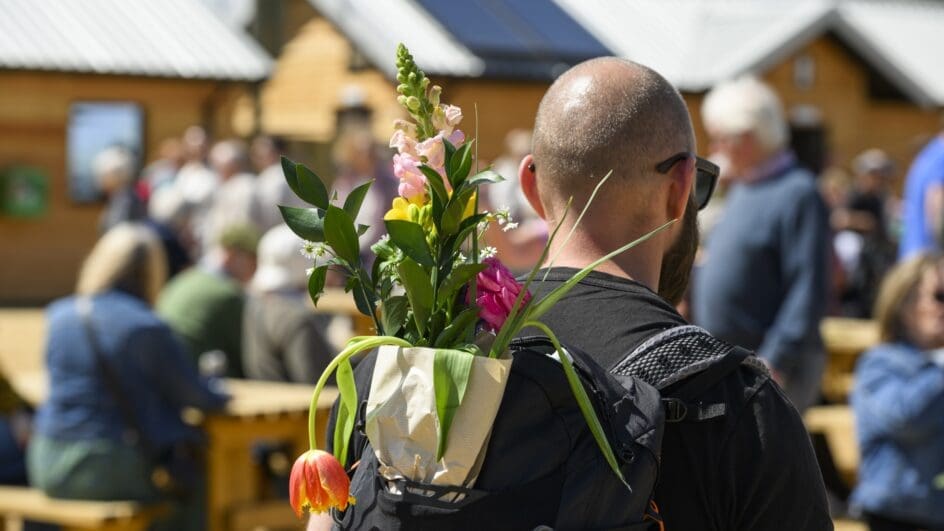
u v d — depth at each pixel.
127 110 20.59
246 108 22.28
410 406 2.04
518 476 2.04
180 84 20.88
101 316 6.49
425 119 2.15
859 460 5.80
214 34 21.41
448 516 2.02
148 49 20.70
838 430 7.07
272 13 23.66
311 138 23.02
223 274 8.11
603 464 2.05
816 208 5.37
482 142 21.30
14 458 7.27
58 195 20.16
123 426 6.44
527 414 2.06
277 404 6.69
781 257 5.41
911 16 28.17
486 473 2.04
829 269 5.42
